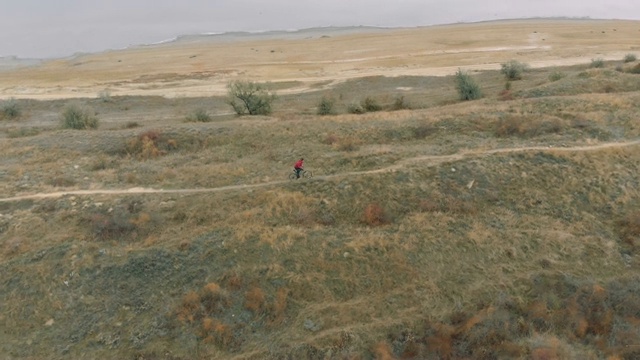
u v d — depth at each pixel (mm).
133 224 23516
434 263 21172
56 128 47125
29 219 24406
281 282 20234
